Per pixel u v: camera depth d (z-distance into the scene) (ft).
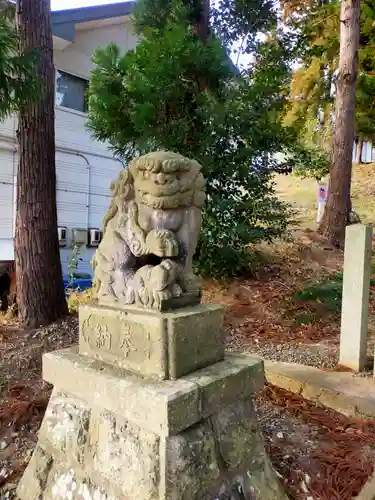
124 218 6.38
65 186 25.99
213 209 16.62
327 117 37.55
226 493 5.65
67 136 25.77
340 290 17.39
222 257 17.49
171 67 15.72
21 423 8.55
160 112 16.26
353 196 37.88
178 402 5.08
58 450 6.30
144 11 19.85
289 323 15.38
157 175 5.79
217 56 16.26
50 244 13.43
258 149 17.25
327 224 24.93
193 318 5.78
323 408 9.21
